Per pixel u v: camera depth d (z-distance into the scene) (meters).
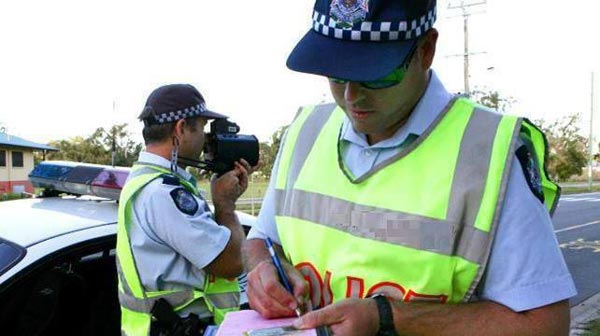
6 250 2.24
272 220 1.48
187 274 2.10
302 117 1.51
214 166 2.35
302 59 1.13
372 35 1.09
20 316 2.23
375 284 1.16
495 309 1.07
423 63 1.15
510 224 1.06
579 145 52.28
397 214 1.15
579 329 5.24
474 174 1.10
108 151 38.72
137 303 2.08
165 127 2.22
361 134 1.25
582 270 8.05
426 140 1.16
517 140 1.11
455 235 1.09
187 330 2.06
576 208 19.77
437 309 1.09
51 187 3.01
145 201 2.07
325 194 1.28
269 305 1.24
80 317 2.51
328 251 1.25
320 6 1.16
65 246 2.30
